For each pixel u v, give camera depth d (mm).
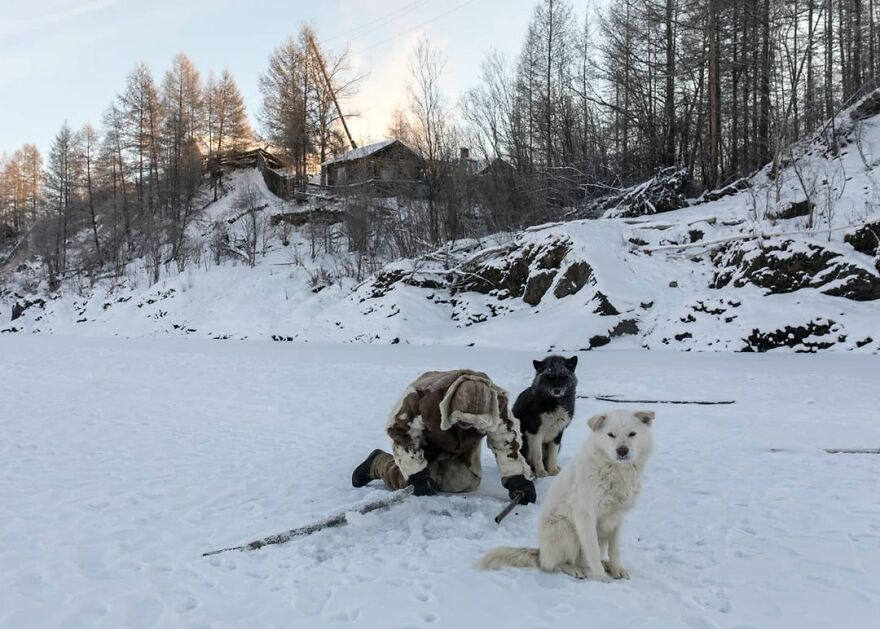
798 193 25578
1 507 6047
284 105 59625
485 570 4344
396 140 43000
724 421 9977
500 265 29719
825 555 4594
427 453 6379
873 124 30266
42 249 58719
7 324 47156
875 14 42469
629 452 3924
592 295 24062
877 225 20688
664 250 25828
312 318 31938
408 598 3900
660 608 3738
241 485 6902
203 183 65188
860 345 17969
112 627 3594
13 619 3711
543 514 4395
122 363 20094
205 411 11773
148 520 5672
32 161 90750
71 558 4711
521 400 7273
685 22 36844
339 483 7012
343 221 44406
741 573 4305
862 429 9109
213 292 38250
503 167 40188
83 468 7680
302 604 3867
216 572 4406
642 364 17094
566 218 34469
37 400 13078
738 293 21641
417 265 31250
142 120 66750
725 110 39469
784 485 6496
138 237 56656
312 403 12555
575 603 3795
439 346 25031
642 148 39344
